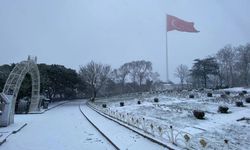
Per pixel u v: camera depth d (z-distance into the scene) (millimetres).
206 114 26984
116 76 99250
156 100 43844
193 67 81562
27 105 38781
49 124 23703
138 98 55500
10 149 13242
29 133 18500
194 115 24609
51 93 67875
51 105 55812
